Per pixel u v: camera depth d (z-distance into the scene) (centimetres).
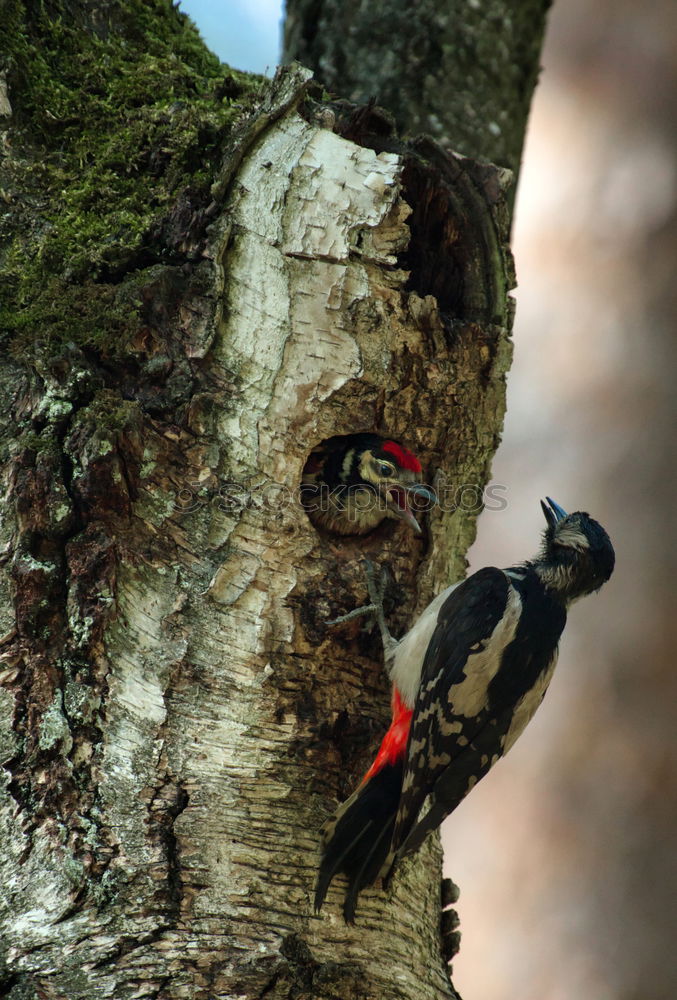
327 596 946
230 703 886
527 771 1909
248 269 957
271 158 977
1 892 797
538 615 1091
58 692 842
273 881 852
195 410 919
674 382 1931
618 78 2056
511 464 2003
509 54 1348
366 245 980
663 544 1892
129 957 787
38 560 855
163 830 834
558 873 1844
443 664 990
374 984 861
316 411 962
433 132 1280
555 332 2016
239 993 796
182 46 1119
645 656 1884
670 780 1834
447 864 1897
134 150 984
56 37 1046
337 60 1321
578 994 1780
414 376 1012
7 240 964
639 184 2011
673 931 1772
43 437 877
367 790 917
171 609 884
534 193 2062
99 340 908
